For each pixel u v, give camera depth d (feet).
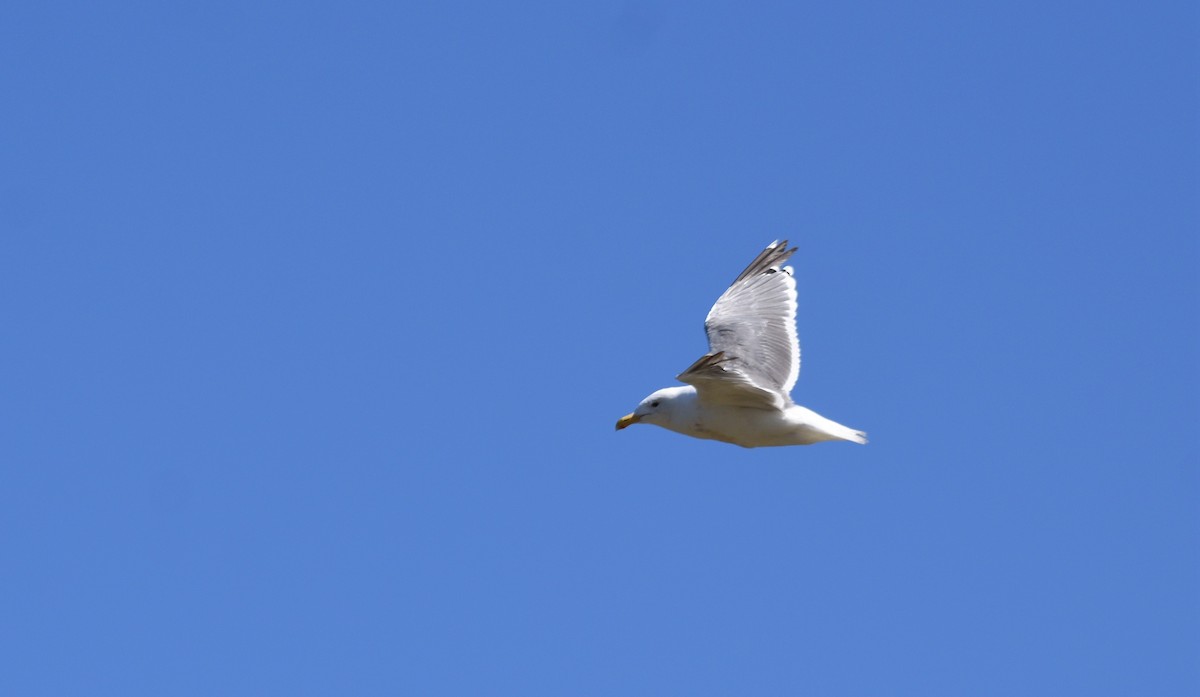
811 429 53.47
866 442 53.11
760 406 53.62
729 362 51.44
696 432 55.57
